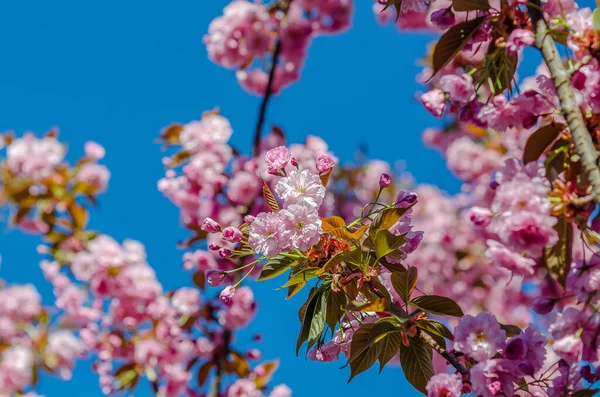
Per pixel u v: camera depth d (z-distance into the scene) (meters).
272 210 1.77
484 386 1.63
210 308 3.78
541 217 1.58
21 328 3.83
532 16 1.66
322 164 1.77
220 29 4.27
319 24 4.41
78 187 4.02
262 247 1.72
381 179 1.76
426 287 4.57
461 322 1.66
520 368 1.62
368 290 1.72
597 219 1.61
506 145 4.48
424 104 1.74
